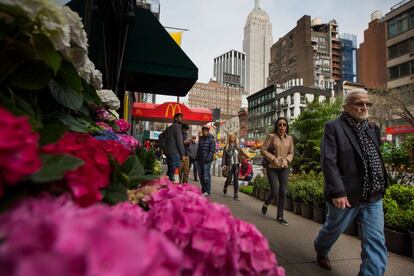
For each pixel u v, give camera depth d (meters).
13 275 0.41
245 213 5.82
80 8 3.01
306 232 4.54
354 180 2.62
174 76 5.14
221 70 160.25
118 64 4.96
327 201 2.79
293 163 9.49
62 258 0.40
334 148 2.71
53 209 0.56
